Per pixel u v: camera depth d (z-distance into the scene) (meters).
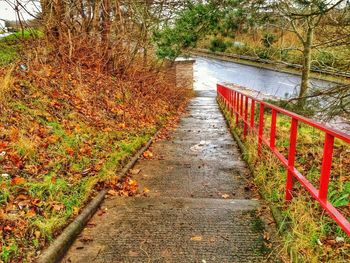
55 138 5.57
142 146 7.85
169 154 7.75
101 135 6.79
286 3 8.32
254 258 3.30
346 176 5.48
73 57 9.20
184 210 4.39
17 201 3.77
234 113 11.95
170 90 18.19
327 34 7.36
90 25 10.52
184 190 5.39
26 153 4.72
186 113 17.00
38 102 6.40
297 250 3.17
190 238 3.67
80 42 9.44
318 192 3.37
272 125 5.41
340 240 3.42
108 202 4.62
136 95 11.16
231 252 3.40
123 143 6.97
